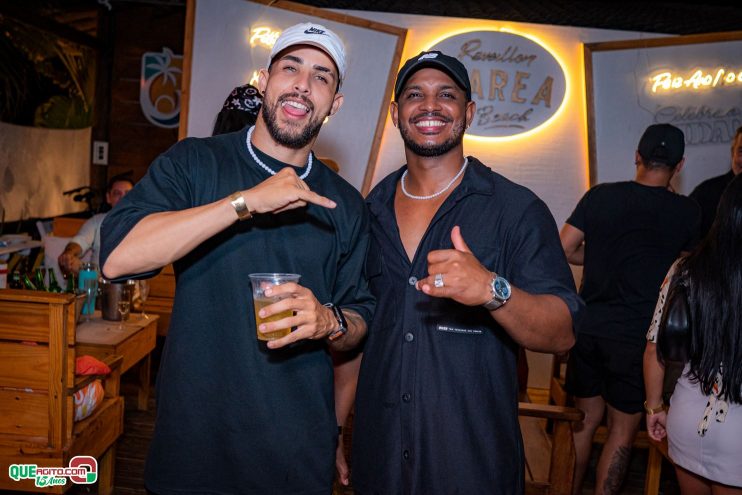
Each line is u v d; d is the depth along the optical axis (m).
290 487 1.64
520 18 4.88
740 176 2.05
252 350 1.61
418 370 1.77
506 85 4.92
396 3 4.87
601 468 2.97
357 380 2.05
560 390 3.86
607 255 3.00
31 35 5.16
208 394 1.60
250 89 2.37
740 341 1.99
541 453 3.18
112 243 1.46
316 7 4.90
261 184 1.44
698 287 2.05
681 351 2.10
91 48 5.96
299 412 1.65
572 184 4.96
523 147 4.96
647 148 2.99
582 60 4.91
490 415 1.75
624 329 2.92
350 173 4.96
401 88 1.87
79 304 3.36
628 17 4.87
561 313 1.60
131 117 6.16
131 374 4.82
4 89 4.92
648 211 2.95
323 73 1.66
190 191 1.62
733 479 2.02
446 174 1.88
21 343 2.62
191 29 4.81
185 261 1.63
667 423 2.22
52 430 2.63
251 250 1.63
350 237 1.78
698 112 4.85
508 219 1.76
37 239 5.43
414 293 1.80
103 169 6.22
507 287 1.47
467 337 1.76
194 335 1.61
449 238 1.79
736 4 4.83
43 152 5.50
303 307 1.48
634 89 4.88
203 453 1.60
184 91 4.84
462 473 1.74
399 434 1.79
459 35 4.90
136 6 6.02
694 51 4.82
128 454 3.55
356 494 1.89
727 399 2.02
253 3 4.80
